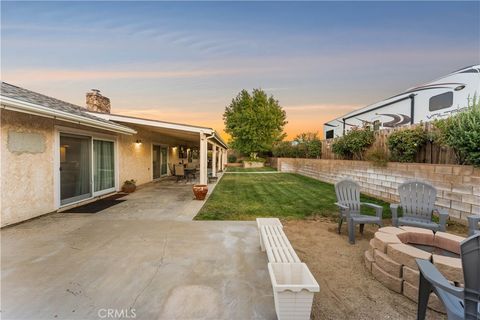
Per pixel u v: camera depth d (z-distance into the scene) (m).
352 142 9.02
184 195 8.38
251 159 25.78
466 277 1.55
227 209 6.28
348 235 4.18
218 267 3.08
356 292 2.59
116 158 8.91
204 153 8.30
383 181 7.35
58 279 2.75
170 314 2.18
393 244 2.76
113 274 2.88
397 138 6.58
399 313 2.24
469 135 4.38
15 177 4.90
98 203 7.00
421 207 4.03
